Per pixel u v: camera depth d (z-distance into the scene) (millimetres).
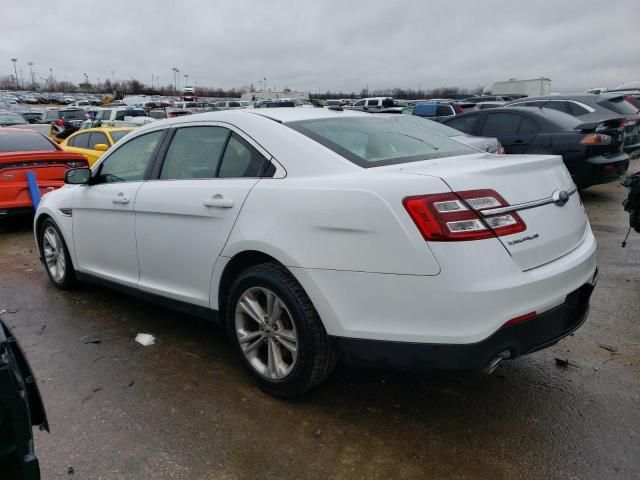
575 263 2828
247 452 2682
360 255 2623
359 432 2834
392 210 2541
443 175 2596
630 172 12094
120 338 4039
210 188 3352
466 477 2486
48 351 3828
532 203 2730
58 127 19719
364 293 2629
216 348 3863
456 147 3625
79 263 4723
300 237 2812
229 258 3188
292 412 3020
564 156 8602
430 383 3324
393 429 2857
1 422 1606
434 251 2455
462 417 2961
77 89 126938
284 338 3025
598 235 6867
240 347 3273
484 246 2480
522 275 2557
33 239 7477
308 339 2852
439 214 2461
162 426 2900
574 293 2830
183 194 3496
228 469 2561
